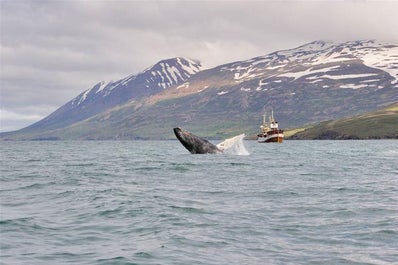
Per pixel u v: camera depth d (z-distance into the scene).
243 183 48.69
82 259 20.53
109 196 38.03
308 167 71.00
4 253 21.44
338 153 127.75
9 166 79.75
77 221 28.53
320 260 20.45
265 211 31.69
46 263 19.97
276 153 126.75
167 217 29.20
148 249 21.92
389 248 22.22
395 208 32.62
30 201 36.75
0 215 30.58
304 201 36.12
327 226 26.91
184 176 56.31
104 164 81.31
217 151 96.31
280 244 23.03
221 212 31.23
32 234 25.22
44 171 66.81
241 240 23.78
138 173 60.72
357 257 20.84
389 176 56.53
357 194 40.16
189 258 20.64
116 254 21.20
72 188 44.41
